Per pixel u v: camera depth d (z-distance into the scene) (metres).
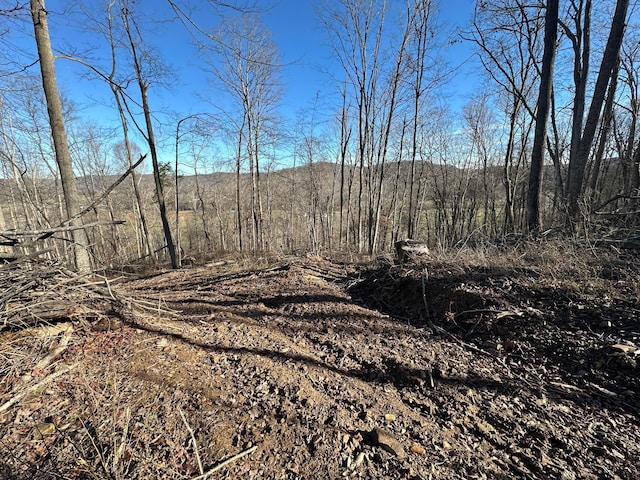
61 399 2.17
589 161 11.95
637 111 10.99
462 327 3.59
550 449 1.95
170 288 5.93
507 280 3.95
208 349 3.05
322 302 4.52
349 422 2.14
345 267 7.20
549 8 6.16
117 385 2.35
